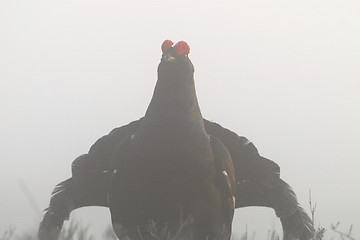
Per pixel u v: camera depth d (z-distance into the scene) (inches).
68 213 968.3
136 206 911.0
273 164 978.1
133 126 960.9
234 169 968.9
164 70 904.3
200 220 908.0
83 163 965.8
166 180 898.7
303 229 981.8
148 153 899.4
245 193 980.6
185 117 903.7
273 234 816.3
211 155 912.3
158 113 904.3
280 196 983.0
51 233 956.0
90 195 974.4
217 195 911.7
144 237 919.7
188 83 912.3
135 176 905.5
